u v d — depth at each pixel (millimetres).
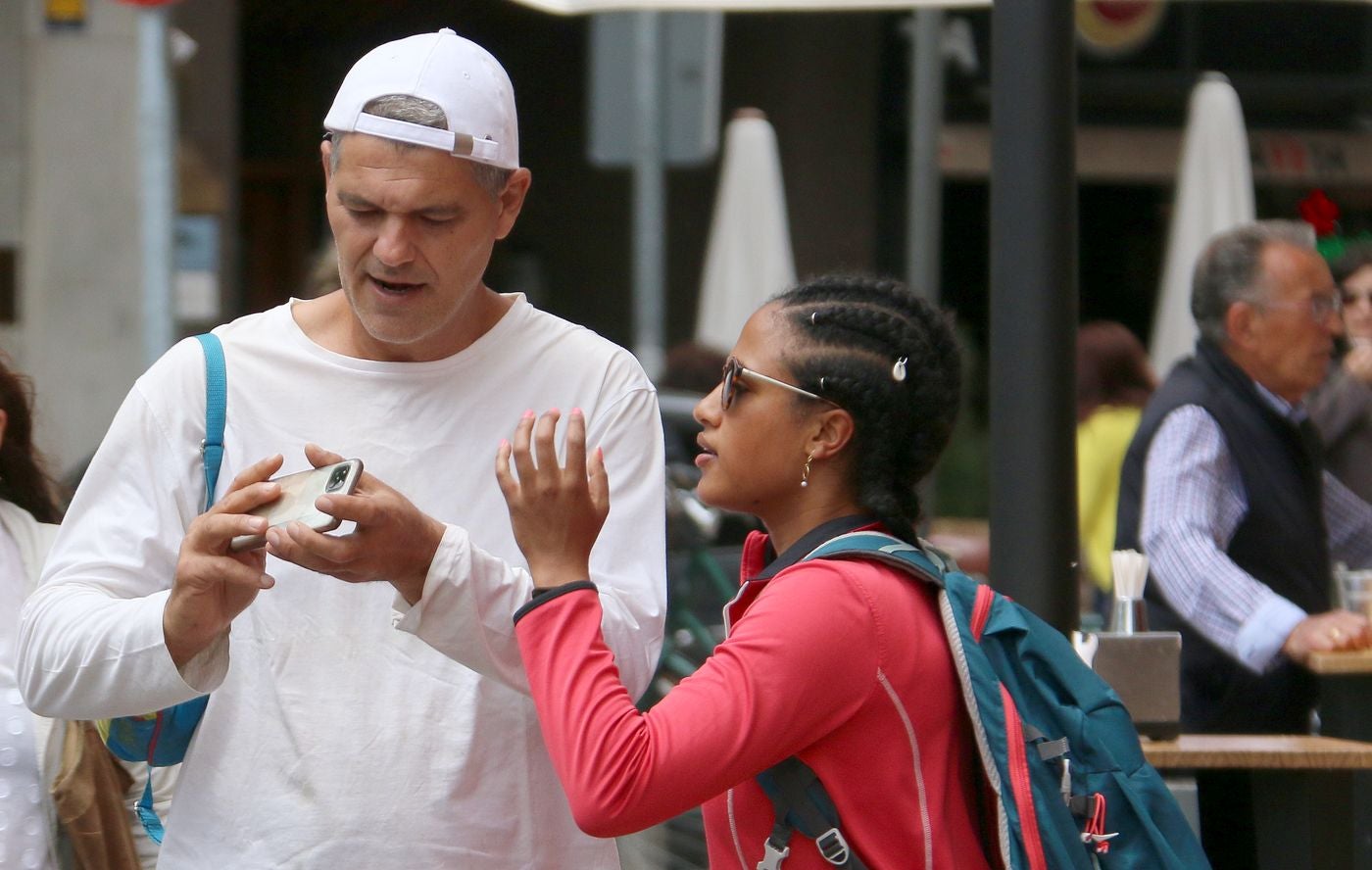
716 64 18578
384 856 6582
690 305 34531
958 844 6168
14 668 7938
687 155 18672
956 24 32344
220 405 6816
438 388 6891
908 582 6266
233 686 6723
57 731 7922
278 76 35156
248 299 35406
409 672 6676
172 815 6805
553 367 7062
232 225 26484
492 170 6566
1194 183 24688
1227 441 10758
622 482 7051
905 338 6434
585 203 35562
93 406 22953
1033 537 8570
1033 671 6285
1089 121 33000
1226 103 24766
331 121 6496
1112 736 6285
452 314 6625
